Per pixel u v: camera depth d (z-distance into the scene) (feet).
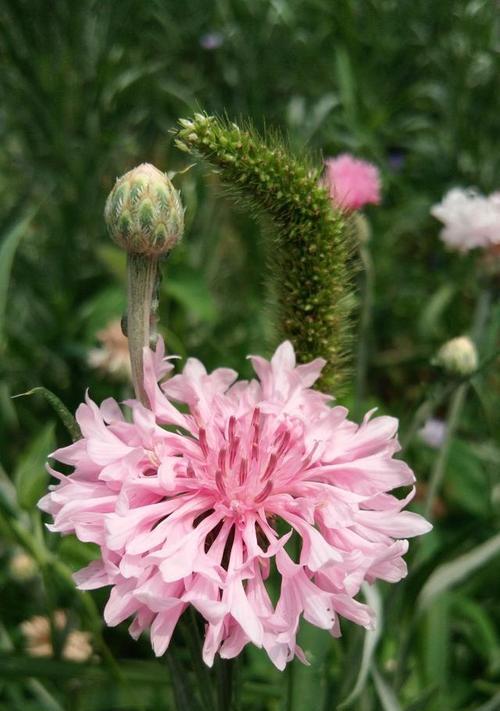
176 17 1.23
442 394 0.49
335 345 0.40
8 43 0.93
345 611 0.29
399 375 1.02
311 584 0.29
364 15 1.22
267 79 1.18
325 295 0.39
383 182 1.03
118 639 0.65
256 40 1.14
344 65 1.00
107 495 0.31
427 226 1.14
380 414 0.71
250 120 0.37
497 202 0.67
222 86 1.19
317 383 0.40
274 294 0.40
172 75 1.17
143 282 0.33
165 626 0.28
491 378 0.91
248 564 0.29
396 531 0.31
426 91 1.16
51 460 0.49
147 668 0.52
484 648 0.65
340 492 0.31
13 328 0.91
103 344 0.73
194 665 0.35
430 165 1.21
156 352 0.34
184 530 0.30
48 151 0.95
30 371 0.85
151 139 1.11
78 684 0.54
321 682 0.45
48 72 0.92
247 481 0.32
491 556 0.51
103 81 0.94
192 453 0.33
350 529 0.31
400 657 0.50
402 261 1.18
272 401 0.34
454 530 0.73
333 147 1.05
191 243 1.01
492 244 0.66
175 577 0.28
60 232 0.97
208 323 0.93
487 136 1.18
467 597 0.69
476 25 1.13
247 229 0.92
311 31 1.27
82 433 0.33
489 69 1.19
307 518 0.30
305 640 0.45
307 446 0.33
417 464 0.78
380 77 1.21
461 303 1.05
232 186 0.35
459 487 0.75
